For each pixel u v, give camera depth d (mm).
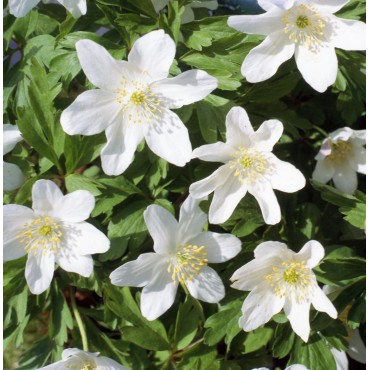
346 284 195
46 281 189
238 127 187
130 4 205
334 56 196
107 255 195
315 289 189
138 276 188
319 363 199
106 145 187
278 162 190
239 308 199
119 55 204
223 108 203
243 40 202
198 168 205
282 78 210
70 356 191
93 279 199
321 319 198
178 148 187
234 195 190
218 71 197
